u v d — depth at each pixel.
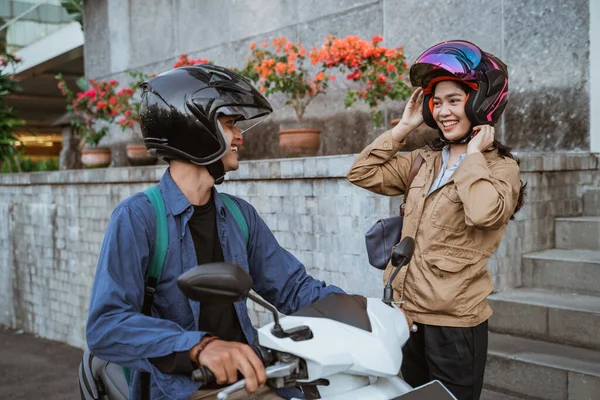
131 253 1.62
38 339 6.81
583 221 4.43
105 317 1.51
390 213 3.68
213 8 7.72
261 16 7.15
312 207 4.16
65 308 6.55
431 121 2.37
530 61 5.12
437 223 2.20
